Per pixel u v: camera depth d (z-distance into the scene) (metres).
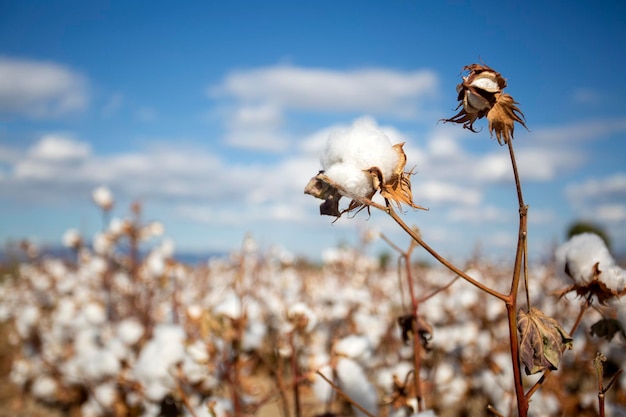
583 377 2.87
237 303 2.52
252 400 2.70
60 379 4.52
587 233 1.38
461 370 3.33
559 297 1.36
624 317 1.52
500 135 1.07
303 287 5.11
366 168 1.05
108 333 4.57
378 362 3.16
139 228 5.12
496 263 6.80
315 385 2.21
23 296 6.98
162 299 5.02
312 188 1.09
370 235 5.33
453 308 4.34
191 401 2.38
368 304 3.93
